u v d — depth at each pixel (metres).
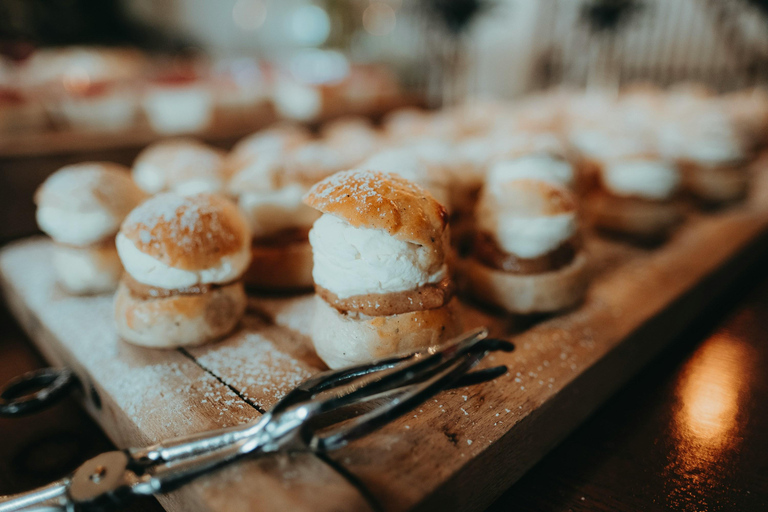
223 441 0.15
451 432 0.16
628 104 0.47
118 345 0.21
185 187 0.26
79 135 0.36
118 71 0.51
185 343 0.20
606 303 0.23
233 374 0.19
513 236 0.22
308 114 0.47
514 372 0.19
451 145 0.32
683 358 0.23
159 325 0.20
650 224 0.29
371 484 0.15
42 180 0.32
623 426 0.20
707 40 0.67
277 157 0.26
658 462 0.18
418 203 0.18
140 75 0.49
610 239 0.30
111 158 0.34
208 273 0.20
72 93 0.39
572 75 0.74
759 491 0.17
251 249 0.25
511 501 0.17
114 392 0.18
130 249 0.20
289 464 0.15
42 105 0.37
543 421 0.18
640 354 0.22
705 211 0.35
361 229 0.18
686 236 0.30
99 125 0.40
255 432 0.15
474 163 0.30
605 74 0.72
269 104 0.49
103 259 0.24
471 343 0.17
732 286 0.29
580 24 0.63
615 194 0.30
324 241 0.19
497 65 0.82
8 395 0.20
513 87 0.81
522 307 0.22
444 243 0.19
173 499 0.16
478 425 0.17
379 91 0.55
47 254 0.29
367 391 0.15
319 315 0.20
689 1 0.67
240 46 0.98
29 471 0.19
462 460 0.15
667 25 0.69
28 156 0.31
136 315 0.20
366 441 0.16
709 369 0.22
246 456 0.15
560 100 0.52
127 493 0.14
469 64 0.82
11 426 0.21
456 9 0.53
